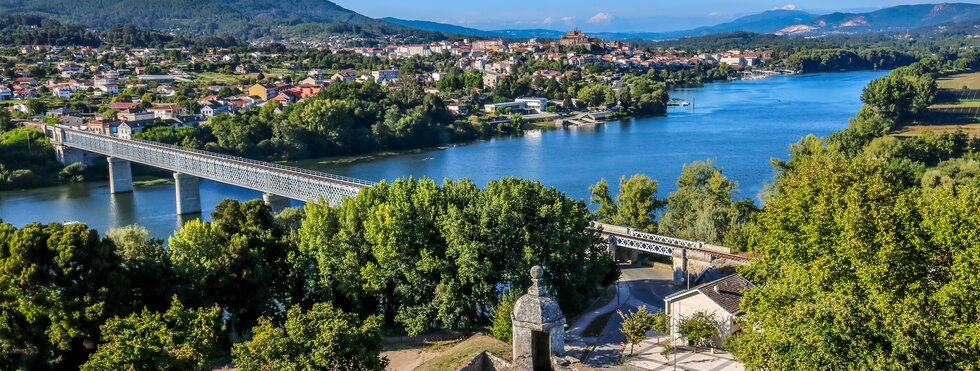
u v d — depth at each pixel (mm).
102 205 191125
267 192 167250
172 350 54500
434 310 76812
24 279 63281
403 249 77438
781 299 55781
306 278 83188
